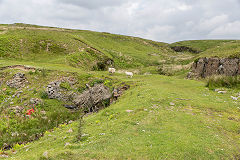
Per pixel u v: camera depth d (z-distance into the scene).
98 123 12.91
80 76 29.67
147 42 126.00
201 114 13.28
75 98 26.16
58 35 62.53
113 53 74.06
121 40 106.69
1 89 25.44
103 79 29.11
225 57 30.39
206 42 136.12
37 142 12.24
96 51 62.47
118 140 9.05
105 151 7.77
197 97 18.22
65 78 28.48
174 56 91.31
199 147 7.97
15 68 30.78
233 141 9.12
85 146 8.79
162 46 128.62
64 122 22.19
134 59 73.50
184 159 7.05
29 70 30.03
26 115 21.38
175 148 7.84
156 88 21.66
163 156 7.23
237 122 11.64
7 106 22.19
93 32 110.88
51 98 25.39
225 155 7.54
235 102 16.11
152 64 71.25
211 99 17.38
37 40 51.88
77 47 57.19
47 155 7.37
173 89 22.03
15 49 43.78
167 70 54.97
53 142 10.64
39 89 25.75
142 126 11.04
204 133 9.80
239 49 31.19
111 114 14.68
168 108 14.84
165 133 9.70
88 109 25.92
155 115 13.00
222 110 14.16
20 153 10.38
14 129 19.19
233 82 21.55
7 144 17.23
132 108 15.27
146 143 8.49
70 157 7.28
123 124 11.55
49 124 21.31
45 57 45.66
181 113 13.48
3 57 39.16
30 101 23.27
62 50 51.97
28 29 64.31
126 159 7.05
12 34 50.75
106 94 25.97
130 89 24.23
